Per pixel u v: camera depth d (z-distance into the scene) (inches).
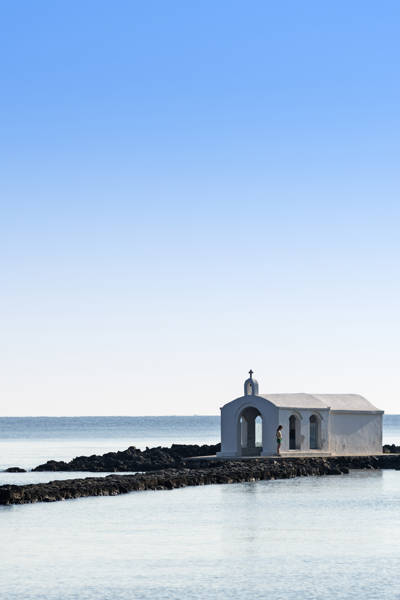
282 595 1836.9
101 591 1851.6
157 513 2844.5
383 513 2886.3
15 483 3779.5
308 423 4343.0
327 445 4414.4
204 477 3622.0
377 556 2191.2
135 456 4874.5
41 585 1893.5
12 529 2524.6
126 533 2482.8
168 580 1943.9
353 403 4613.7
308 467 4057.6
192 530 2539.4
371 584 1921.8
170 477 3565.5
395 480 3841.0
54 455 6432.1
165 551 2240.4
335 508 2984.7
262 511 2908.5
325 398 4532.5
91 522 2652.6
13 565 2070.6
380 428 4665.4
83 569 2036.2
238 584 1916.8
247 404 4254.4
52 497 3080.7
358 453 4559.5
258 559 2153.1
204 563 2105.1
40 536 2423.7
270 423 4200.3
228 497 3230.8
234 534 2480.3
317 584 1920.5
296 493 3361.2
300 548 2284.7
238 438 4266.7
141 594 1831.9
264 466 3954.2
